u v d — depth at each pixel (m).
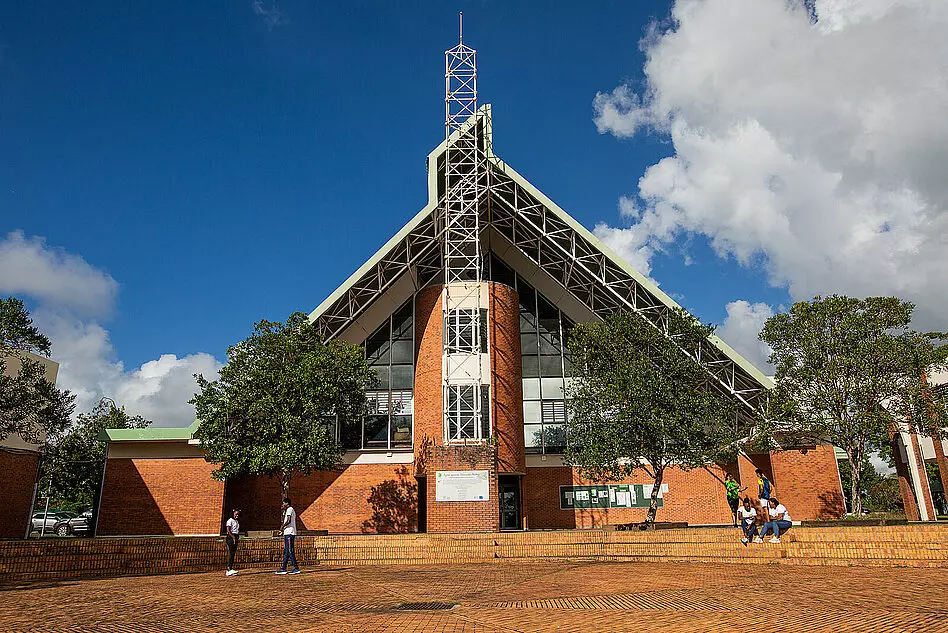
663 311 27.34
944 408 19.05
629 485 28.81
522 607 9.90
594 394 23.88
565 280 29.97
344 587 13.09
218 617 9.34
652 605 9.79
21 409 18.59
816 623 7.92
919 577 12.34
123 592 12.34
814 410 20.38
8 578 14.67
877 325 19.81
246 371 23.92
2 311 18.11
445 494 25.56
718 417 22.86
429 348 28.38
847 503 29.20
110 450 26.72
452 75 30.95
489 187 28.19
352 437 29.12
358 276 27.31
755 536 17.42
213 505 26.33
